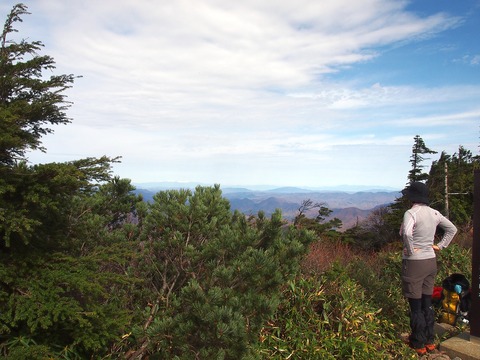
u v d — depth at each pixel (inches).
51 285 122.1
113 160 131.2
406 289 196.9
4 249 128.7
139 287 171.6
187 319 125.3
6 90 131.6
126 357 144.2
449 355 190.9
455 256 300.0
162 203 180.4
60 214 139.9
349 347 175.0
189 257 164.2
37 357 111.0
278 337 174.2
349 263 284.0
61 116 138.8
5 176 119.8
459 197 711.7
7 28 129.6
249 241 152.9
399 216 684.7
